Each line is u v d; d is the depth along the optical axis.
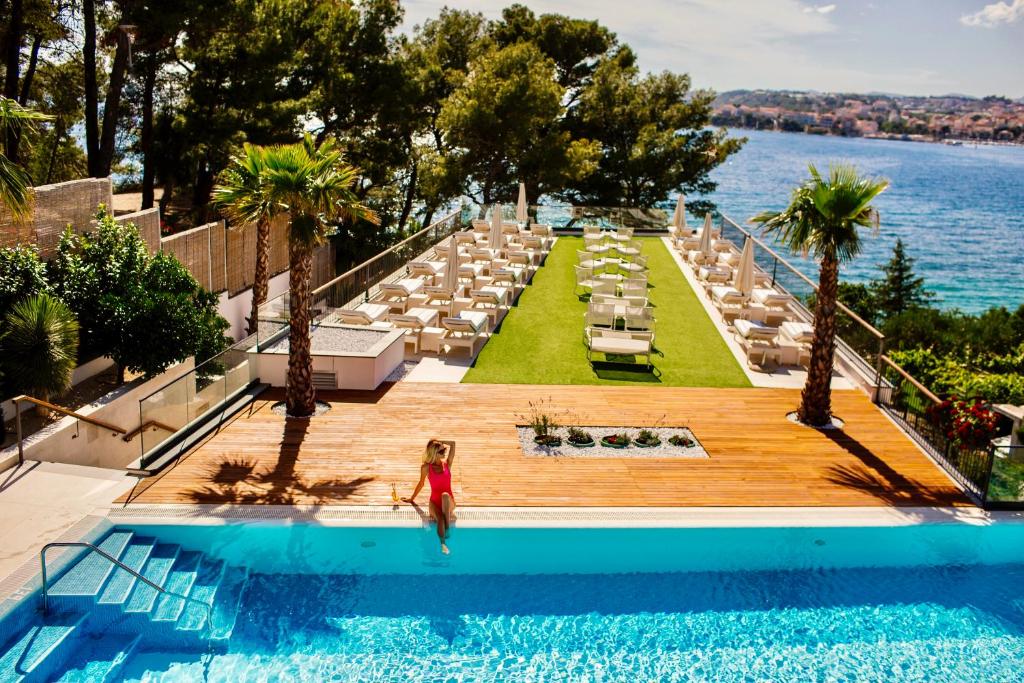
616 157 44.66
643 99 46.41
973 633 9.46
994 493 11.56
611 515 11.00
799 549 10.88
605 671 8.59
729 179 176.75
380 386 15.43
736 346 18.50
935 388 21.91
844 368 17.06
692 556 10.70
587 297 21.73
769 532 10.87
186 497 10.95
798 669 8.76
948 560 10.98
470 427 13.75
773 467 12.66
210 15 22.70
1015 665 8.94
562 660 8.73
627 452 13.02
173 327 15.66
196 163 26.86
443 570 10.19
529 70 36.31
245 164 13.48
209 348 17.88
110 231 16.16
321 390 15.12
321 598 9.62
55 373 13.06
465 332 17.20
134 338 15.27
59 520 10.16
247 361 14.91
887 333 39.00
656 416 14.53
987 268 95.69
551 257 25.70
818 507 11.46
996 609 9.93
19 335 12.91
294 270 13.27
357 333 16.50
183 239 20.97
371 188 38.06
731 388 16.06
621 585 10.08
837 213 12.98
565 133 38.59
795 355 17.44
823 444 13.60
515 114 35.66
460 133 36.53
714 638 9.20
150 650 8.71
